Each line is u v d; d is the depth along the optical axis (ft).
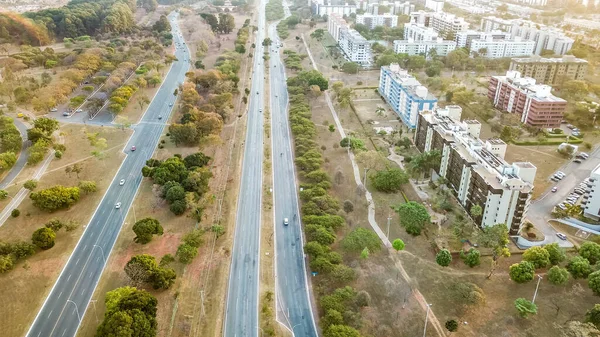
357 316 592.19
